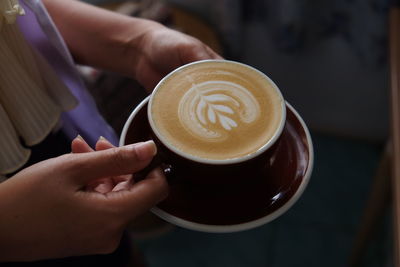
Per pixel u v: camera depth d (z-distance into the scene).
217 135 0.41
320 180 1.30
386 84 1.18
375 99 1.24
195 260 1.17
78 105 0.55
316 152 1.36
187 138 0.41
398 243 0.57
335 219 1.23
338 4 1.02
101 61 0.58
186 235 1.20
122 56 0.57
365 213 0.97
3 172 0.50
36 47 0.54
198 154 0.40
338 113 1.33
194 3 1.17
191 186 0.43
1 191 0.41
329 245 1.19
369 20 0.99
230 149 0.41
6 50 0.46
